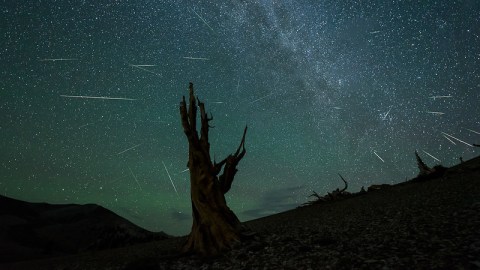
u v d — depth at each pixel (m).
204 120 11.55
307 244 8.55
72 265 12.91
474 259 5.18
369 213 12.11
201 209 10.37
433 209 9.76
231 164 11.76
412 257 5.84
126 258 12.34
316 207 20.92
